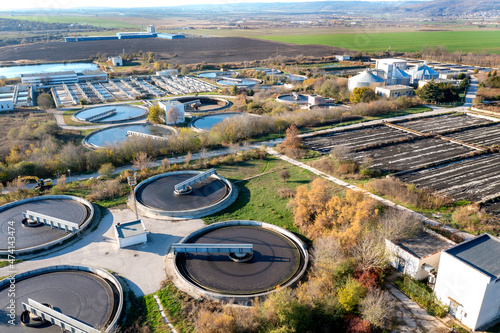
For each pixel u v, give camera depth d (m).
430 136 108.62
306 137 110.44
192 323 43.72
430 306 44.97
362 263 49.72
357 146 102.06
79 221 65.31
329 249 50.06
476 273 40.34
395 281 49.19
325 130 116.00
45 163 85.94
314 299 43.19
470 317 41.84
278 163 91.81
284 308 40.88
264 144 105.50
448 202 69.62
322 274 48.22
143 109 146.88
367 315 41.34
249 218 67.06
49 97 152.75
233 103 155.75
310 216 63.59
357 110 131.50
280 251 57.28
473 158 92.12
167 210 68.69
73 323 41.75
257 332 40.25
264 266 53.84
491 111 132.12
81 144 105.50
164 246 58.81
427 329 42.19
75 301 47.28
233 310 43.00
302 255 56.25
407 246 51.41
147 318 44.62
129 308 46.06
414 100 143.12
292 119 120.38
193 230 63.22
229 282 50.47
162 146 98.00
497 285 40.62
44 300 47.41
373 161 91.31
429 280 48.44
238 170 87.94
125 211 69.31
